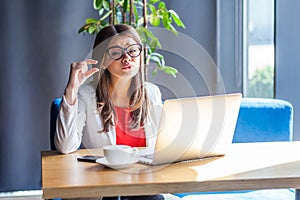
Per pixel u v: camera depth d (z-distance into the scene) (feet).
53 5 12.98
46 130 13.19
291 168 6.12
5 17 12.81
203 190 5.60
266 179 5.67
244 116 8.90
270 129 8.84
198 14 13.61
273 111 8.87
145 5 11.10
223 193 8.44
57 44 13.07
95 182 5.54
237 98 6.63
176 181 5.57
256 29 12.67
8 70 12.93
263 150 7.23
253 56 12.94
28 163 13.16
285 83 10.19
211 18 13.62
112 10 11.19
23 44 12.94
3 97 12.96
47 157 6.86
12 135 13.06
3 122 13.00
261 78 12.42
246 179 5.64
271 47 11.73
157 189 5.52
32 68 13.03
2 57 12.87
